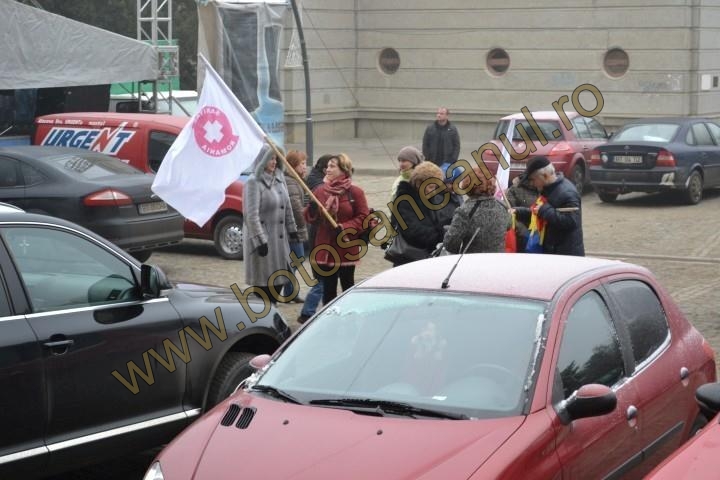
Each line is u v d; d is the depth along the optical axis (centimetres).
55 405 699
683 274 1658
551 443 532
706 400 562
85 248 746
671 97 3900
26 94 2745
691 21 3850
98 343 725
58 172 1591
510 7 4141
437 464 505
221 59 2552
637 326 655
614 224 2208
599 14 3978
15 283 695
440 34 4300
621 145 2452
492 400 558
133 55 2611
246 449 542
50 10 5484
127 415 747
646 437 621
